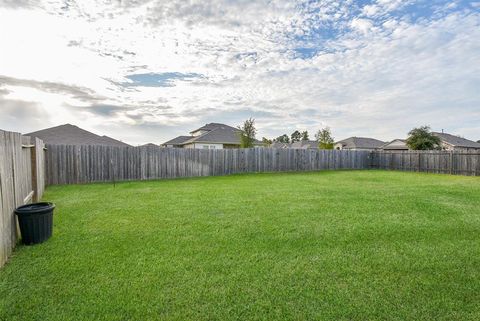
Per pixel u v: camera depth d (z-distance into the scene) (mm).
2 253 3074
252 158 16312
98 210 5852
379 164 20125
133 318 2176
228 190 8797
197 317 2193
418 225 4711
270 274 2914
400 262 3225
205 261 3234
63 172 11039
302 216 5324
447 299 2445
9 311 2238
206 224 4777
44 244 3764
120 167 12266
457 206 6250
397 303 2383
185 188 9359
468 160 14734
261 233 4285
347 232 4336
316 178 13039
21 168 4625
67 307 2303
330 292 2557
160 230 4426
